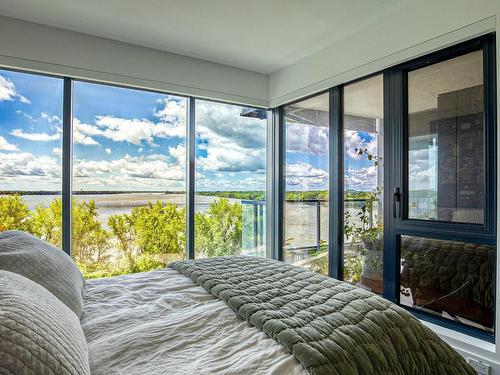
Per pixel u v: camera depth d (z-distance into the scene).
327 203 3.09
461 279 2.01
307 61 3.16
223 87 3.39
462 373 1.13
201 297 1.46
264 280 1.58
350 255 2.83
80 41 2.68
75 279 1.37
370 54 2.51
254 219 3.82
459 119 2.02
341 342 0.99
